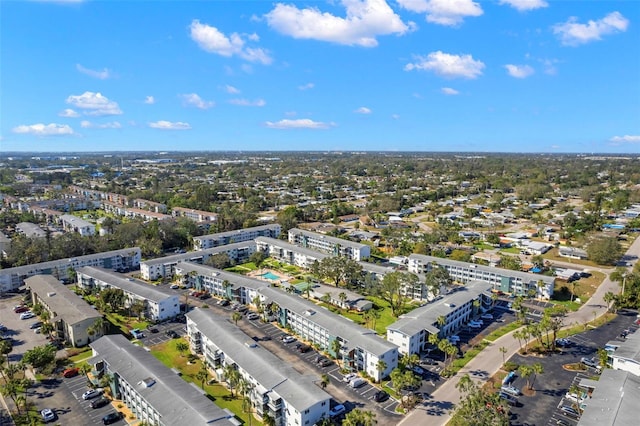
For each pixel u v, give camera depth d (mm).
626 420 80625
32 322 147375
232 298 166625
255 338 134625
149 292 156250
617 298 154750
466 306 145125
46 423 93500
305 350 125750
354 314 153250
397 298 169625
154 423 89062
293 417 89250
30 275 186000
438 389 105688
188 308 160750
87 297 171500
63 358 121938
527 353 123438
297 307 139625
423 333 125250
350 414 84312
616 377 96438
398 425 91750
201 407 87125
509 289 177250
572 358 120500
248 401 98312
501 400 91125
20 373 113312
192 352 126375
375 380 109625
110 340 116750
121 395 102375
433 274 164125
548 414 94875
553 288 172125
